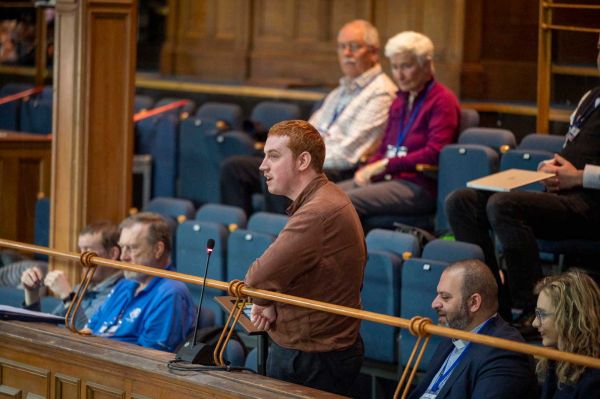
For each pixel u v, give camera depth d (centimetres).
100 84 1284
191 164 1655
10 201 1603
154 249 1023
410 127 1353
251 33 2066
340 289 836
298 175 843
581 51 1446
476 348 830
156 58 2388
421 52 1331
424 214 1337
